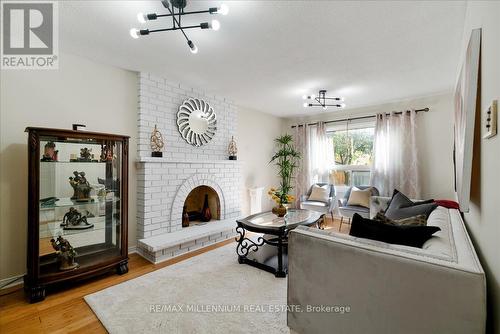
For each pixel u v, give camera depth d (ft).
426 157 13.53
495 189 3.07
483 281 3.00
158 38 7.57
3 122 7.44
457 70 9.73
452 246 4.07
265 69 10.00
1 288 7.34
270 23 6.69
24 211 7.78
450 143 12.84
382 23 6.68
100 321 5.84
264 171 18.10
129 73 10.27
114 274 8.33
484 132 3.52
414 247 4.17
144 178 10.14
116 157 8.58
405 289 3.53
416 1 5.75
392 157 14.24
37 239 6.76
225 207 13.66
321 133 17.54
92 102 9.23
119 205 8.55
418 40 7.62
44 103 8.15
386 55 8.69
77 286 7.49
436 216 6.59
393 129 14.26
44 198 7.19
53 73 8.32
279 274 8.02
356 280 4.02
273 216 10.57
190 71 10.30
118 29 7.06
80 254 8.11
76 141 7.70
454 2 5.77
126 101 10.16
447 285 3.19
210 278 7.97
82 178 8.03
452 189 12.75
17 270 7.66
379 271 3.76
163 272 8.43
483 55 3.70
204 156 12.94
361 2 5.80
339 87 12.22
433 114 13.38
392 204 9.61
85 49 8.34
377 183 14.74
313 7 5.99
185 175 11.62
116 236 8.61
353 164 16.63
